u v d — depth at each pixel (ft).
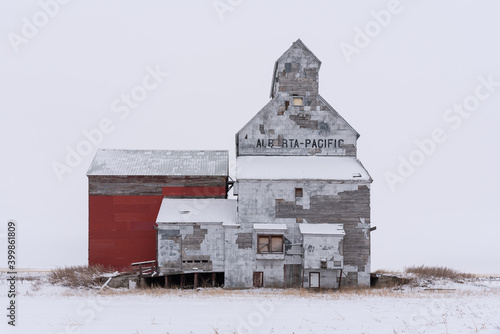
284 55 118.32
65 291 101.81
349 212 108.78
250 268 107.45
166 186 125.39
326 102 118.32
